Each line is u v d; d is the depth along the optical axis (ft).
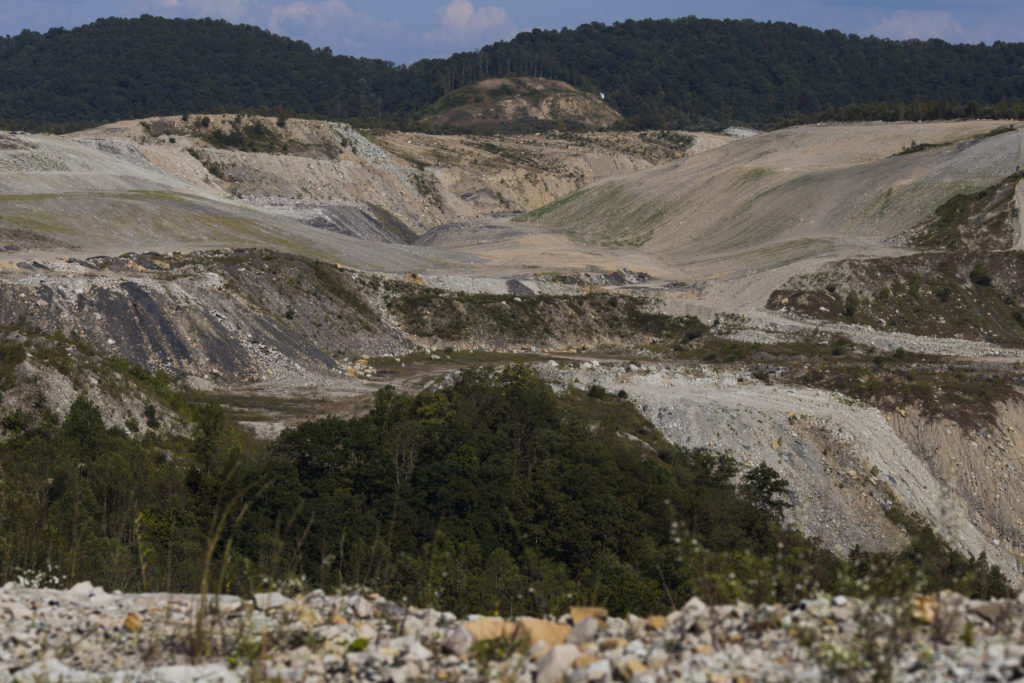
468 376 194.29
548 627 31.30
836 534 151.84
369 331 264.11
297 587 37.60
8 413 119.65
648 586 62.59
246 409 184.65
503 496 104.22
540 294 316.40
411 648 29.22
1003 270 330.54
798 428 188.14
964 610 29.66
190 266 261.85
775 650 27.81
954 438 198.80
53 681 27.14
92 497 87.20
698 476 144.56
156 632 31.53
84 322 202.59
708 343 289.12
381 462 113.09
